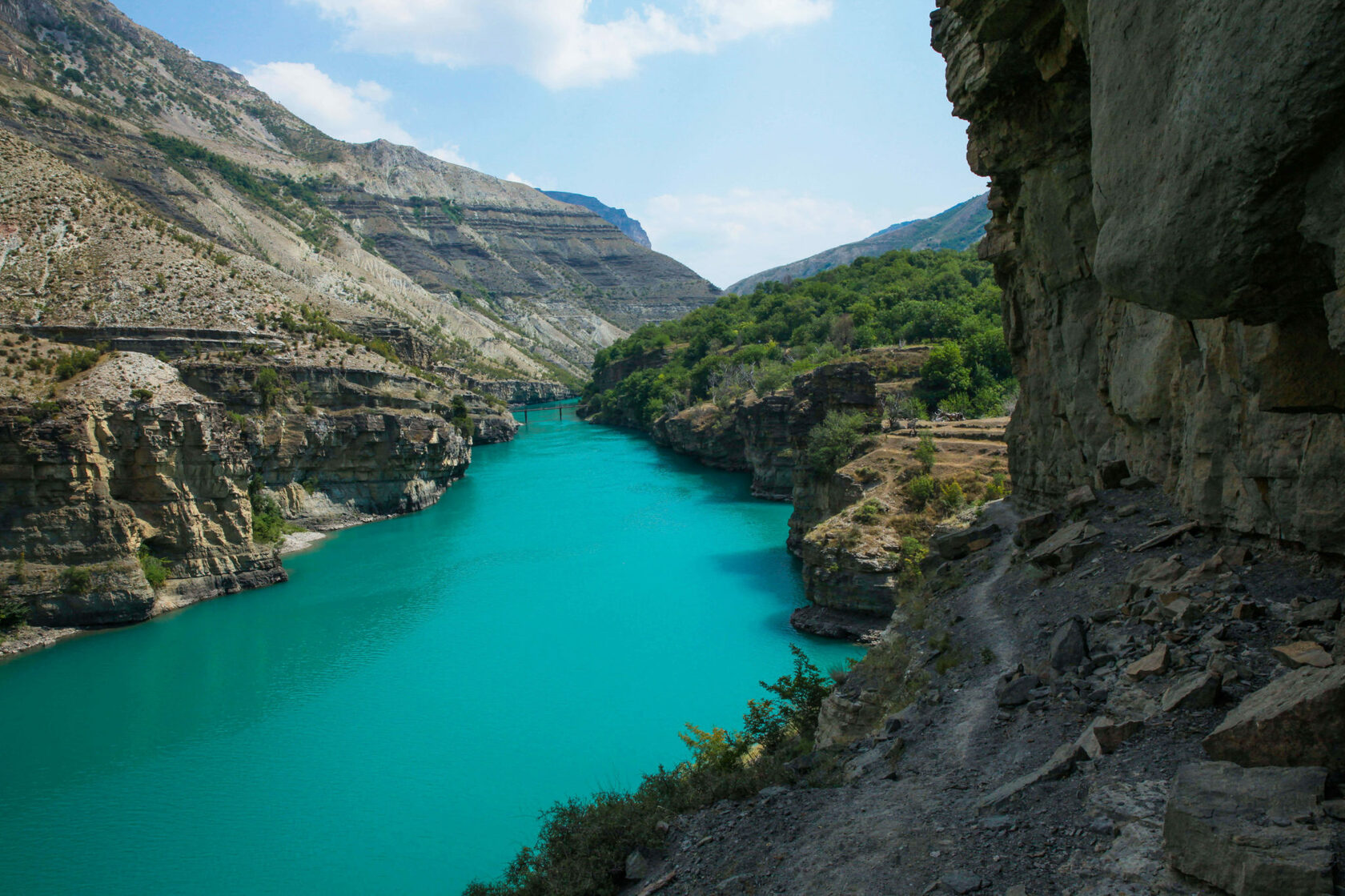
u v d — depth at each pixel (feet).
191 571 203.72
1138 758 35.29
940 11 92.79
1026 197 95.81
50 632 178.91
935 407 326.24
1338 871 23.63
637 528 276.82
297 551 255.29
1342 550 45.83
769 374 413.80
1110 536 69.72
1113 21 35.63
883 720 60.08
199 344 279.49
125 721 140.97
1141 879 27.99
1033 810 35.09
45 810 113.80
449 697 147.64
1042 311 103.65
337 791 117.08
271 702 147.23
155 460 197.16
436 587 214.90
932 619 74.84
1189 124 30.71
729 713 137.69
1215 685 37.29
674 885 41.45
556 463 442.09
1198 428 61.52
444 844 103.81
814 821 42.63
